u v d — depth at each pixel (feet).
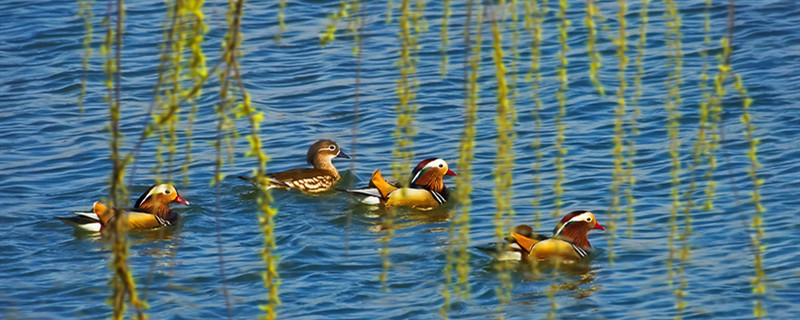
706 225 53.26
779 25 89.56
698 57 82.79
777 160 62.03
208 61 86.12
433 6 98.32
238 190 61.98
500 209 33.58
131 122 74.23
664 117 70.69
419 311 43.65
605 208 56.70
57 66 86.94
